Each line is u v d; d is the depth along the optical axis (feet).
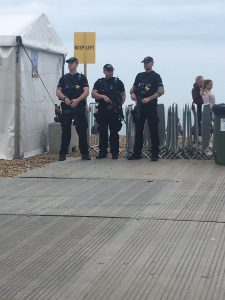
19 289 17.84
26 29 43.65
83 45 47.57
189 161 42.57
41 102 47.73
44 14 47.42
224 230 23.73
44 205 28.60
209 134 44.57
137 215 26.27
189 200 29.17
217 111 40.06
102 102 42.73
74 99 42.32
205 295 17.08
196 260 20.12
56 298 17.12
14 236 23.40
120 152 48.32
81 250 21.48
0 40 42.55
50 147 47.34
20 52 42.88
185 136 44.29
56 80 51.55
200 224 24.67
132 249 21.47
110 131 43.45
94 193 31.30
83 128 43.19
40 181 35.09
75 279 18.60
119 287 17.85
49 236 23.32
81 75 42.73
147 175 36.50
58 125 47.09
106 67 42.16
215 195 30.25
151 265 19.71
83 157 43.70
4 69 42.93
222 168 39.01
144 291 17.49
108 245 22.02
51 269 19.52
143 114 41.52
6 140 43.52
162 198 29.73
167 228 24.14
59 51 51.08
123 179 35.27
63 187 33.12
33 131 46.03
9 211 27.45
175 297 16.98
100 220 25.58
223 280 18.22
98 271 19.25
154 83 41.01
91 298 17.08
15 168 39.70
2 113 43.39
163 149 44.55
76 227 24.57
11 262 20.26
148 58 40.78
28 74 44.65
